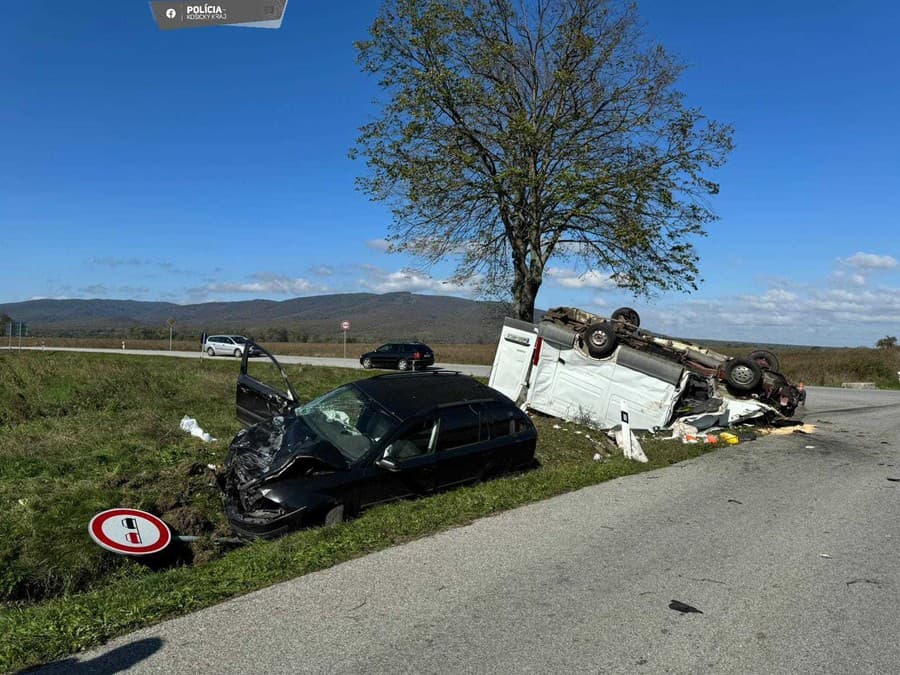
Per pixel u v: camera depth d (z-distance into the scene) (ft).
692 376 41.70
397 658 10.97
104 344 221.25
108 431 34.78
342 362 129.59
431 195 48.44
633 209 46.60
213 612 12.82
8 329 160.56
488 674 10.49
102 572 19.75
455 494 22.72
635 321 48.37
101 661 10.80
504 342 44.91
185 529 22.49
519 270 52.11
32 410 40.19
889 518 21.09
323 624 12.28
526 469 28.17
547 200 46.29
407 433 23.07
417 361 107.45
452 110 46.91
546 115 47.88
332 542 17.15
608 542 17.72
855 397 74.33
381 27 46.57
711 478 27.27
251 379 29.73
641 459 31.09
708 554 16.88
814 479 27.61
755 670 10.80
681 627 12.41
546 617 12.74
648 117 46.91
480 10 47.06
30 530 20.57
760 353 47.21
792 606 13.55
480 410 26.11
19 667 10.64
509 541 17.65
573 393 42.19
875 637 12.12
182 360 111.24
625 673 10.61
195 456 28.91
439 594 13.84
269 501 20.12
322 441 22.33
